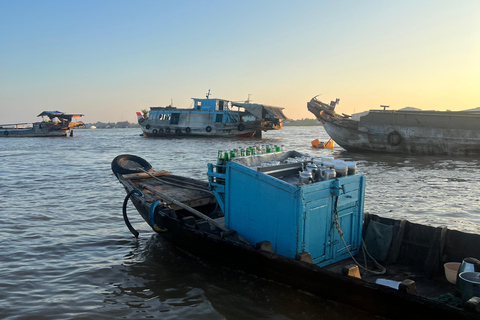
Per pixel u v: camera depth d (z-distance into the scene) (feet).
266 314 16.81
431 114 86.58
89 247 26.94
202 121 170.40
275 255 17.40
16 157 96.22
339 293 15.66
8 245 27.27
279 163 21.25
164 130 179.01
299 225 17.52
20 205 40.22
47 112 219.82
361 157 89.76
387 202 40.78
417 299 13.30
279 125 165.89
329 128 103.81
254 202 19.74
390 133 92.07
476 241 17.92
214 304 17.95
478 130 81.97
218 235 21.07
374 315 14.90
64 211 37.52
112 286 20.42
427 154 89.56
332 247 19.45
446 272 17.66
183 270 22.16
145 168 37.37
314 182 18.74
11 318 17.01
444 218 34.19
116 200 42.65
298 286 17.16
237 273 20.36
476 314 11.94
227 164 21.20
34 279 21.44
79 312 17.60
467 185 50.85
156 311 17.56
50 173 65.51
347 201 19.74
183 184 32.40
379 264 19.69
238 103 168.14
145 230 31.14
